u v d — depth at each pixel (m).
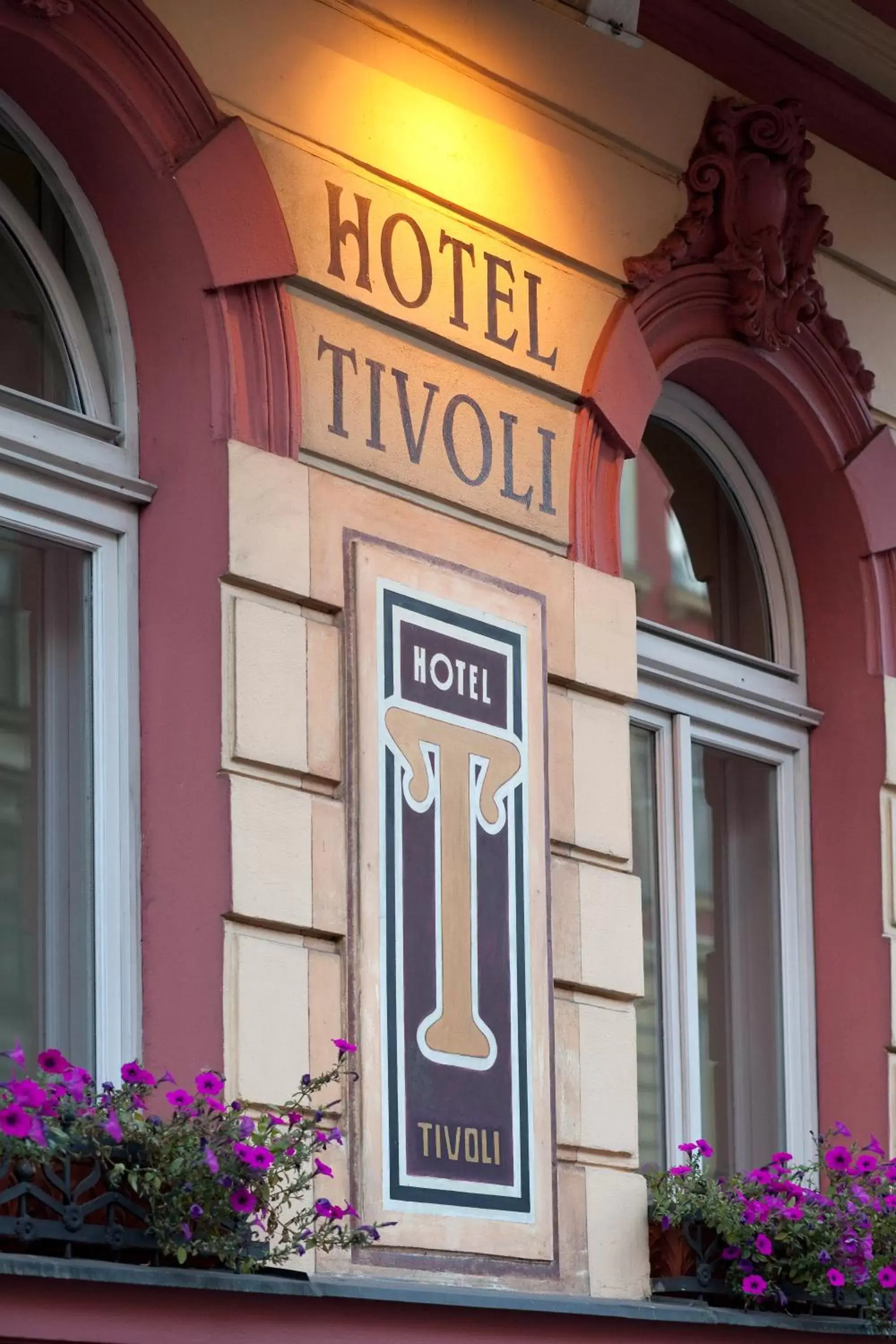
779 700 12.81
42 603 9.56
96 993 9.39
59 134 9.88
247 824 9.41
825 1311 11.25
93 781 9.56
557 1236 10.34
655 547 12.59
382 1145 9.66
